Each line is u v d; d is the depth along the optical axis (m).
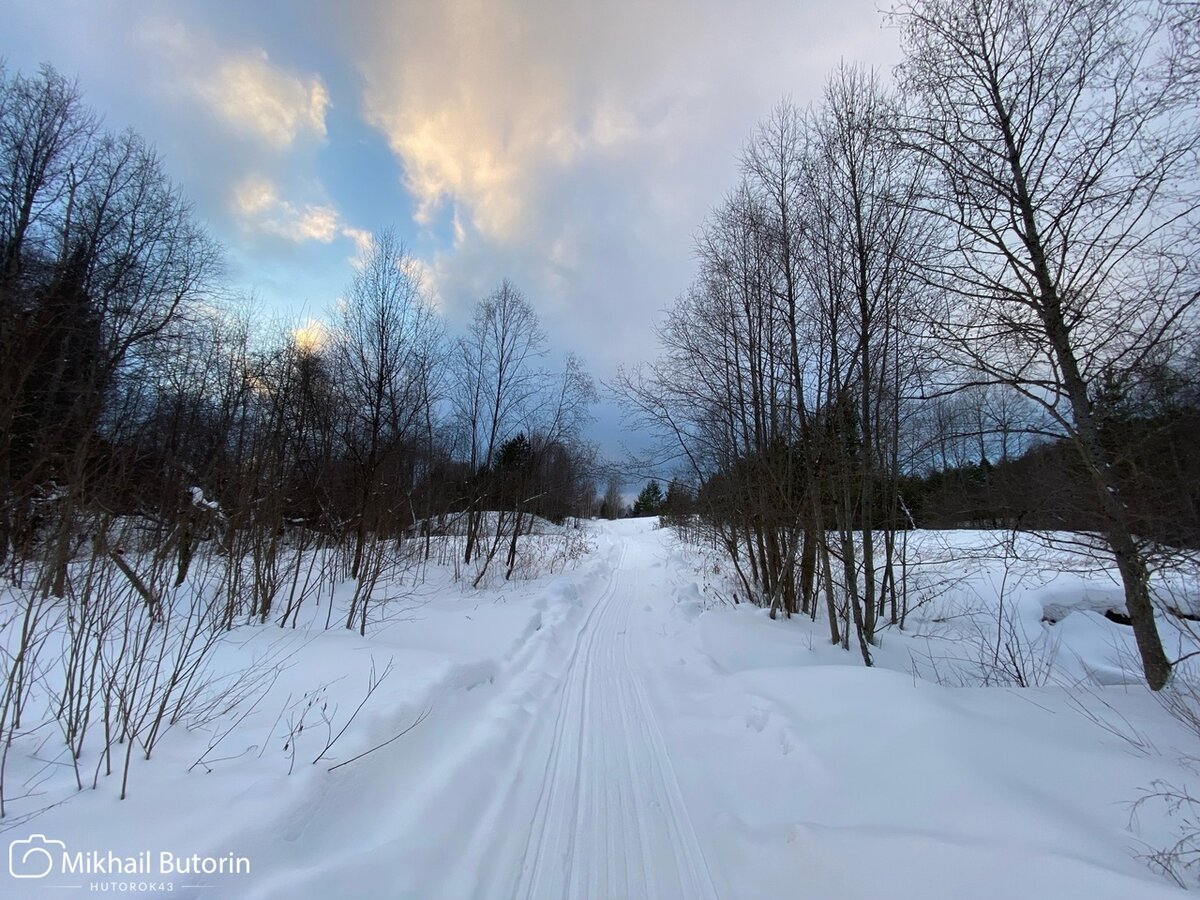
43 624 5.00
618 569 19.70
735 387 11.47
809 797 3.66
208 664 5.06
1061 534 6.06
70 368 6.65
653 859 3.17
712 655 8.04
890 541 10.87
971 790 3.16
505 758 4.35
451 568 15.95
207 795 2.99
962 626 10.26
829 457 8.87
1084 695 4.65
